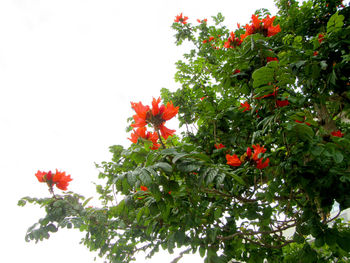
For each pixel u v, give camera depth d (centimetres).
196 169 125
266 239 257
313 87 213
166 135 154
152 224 192
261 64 192
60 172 244
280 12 301
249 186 234
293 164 174
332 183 161
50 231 225
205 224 211
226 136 255
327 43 200
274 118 169
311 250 198
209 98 275
